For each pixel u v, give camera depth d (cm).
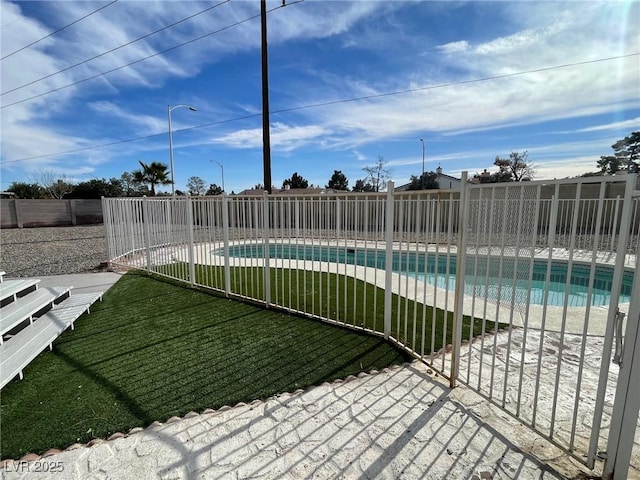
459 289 245
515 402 233
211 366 290
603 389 161
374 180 2947
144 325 392
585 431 203
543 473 171
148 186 2992
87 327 387
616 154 2478
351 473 173
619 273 151
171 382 264
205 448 192
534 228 194
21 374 275
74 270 748
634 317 148
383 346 328
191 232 570
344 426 210
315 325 387
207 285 568
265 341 342
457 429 206
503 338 343
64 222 2084
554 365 287
